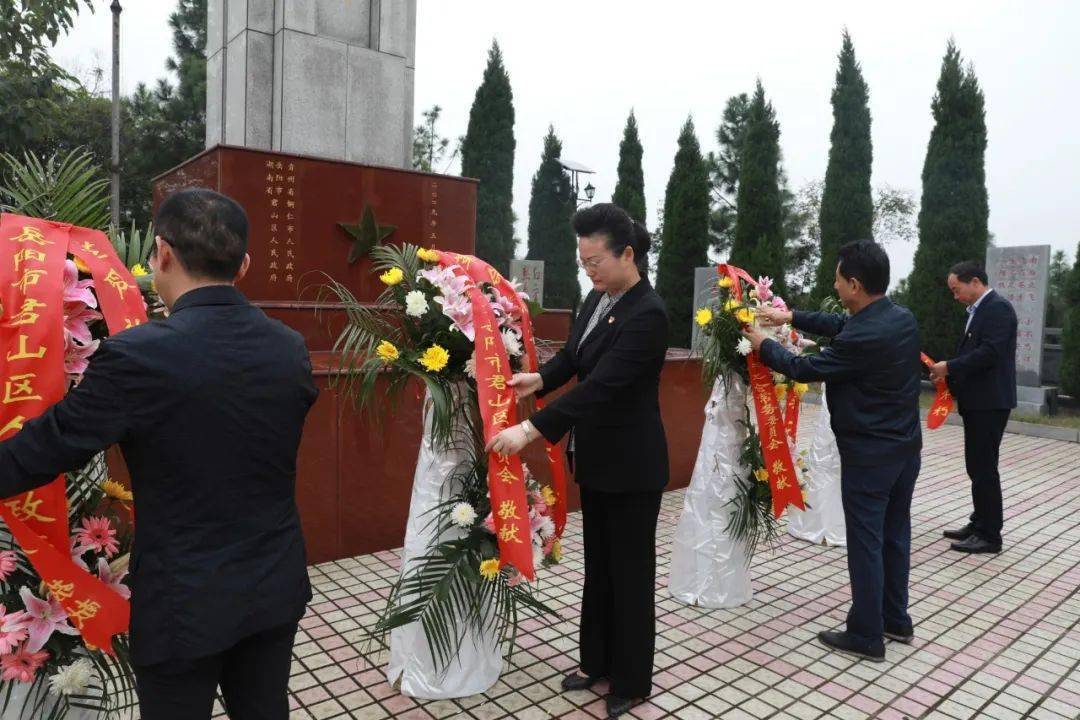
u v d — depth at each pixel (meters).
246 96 5.34
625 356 2.39
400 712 2.52
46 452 1.31
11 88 7.68
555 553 2.73
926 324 11.64
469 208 5.26
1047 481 6.41
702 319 3.49
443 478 2.65
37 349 1.52
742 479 3.56
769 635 3.24
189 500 1.38
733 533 3.53
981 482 4.41
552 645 3.06
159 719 1.41
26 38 7.39
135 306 1.73
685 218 14.01
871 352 2.96
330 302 4.64
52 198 1.98
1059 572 4.12
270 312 4.32
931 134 11.74
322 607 3.33
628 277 2.53
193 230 1.48
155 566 1.37
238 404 1.42
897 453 3.01
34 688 1.73
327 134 5.51
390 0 5.73
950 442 8.21
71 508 1.76
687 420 5.66
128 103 15.93
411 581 2.57
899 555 3.18
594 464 2.53
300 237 4.60
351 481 3.92
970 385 4.34
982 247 11.48
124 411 1.33
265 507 1.48
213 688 1.45
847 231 14.06
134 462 1.39
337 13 5.56
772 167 13.45
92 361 1.38
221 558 1.40
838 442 3.12
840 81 14.10
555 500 2.78
